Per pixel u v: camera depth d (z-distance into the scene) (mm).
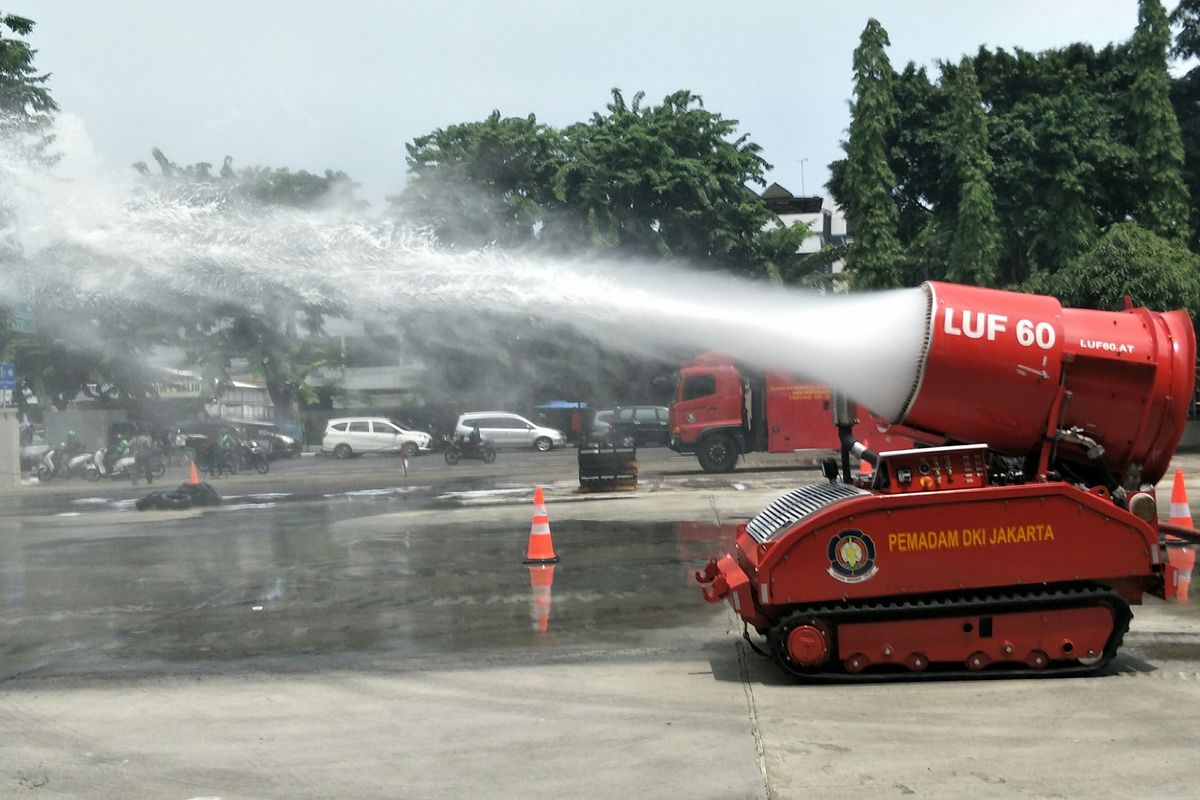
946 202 42312
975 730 6406
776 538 7613
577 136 44844
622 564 13172
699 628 9539
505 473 32031
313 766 6098
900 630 7492
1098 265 29375
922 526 7453
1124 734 6277
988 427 8016
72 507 25672
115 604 11703
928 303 7980
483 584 12141
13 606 11742
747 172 45812
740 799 5352
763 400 27000
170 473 39625
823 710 6902
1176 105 38812
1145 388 7828
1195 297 29000
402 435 48156
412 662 8594
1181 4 38688
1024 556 7445
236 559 14898
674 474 26984
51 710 7441
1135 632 8938
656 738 6422
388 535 16953
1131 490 8195
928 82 43000
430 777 5852
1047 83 40469
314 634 9797
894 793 5391
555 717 6945
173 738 6707
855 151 38844
